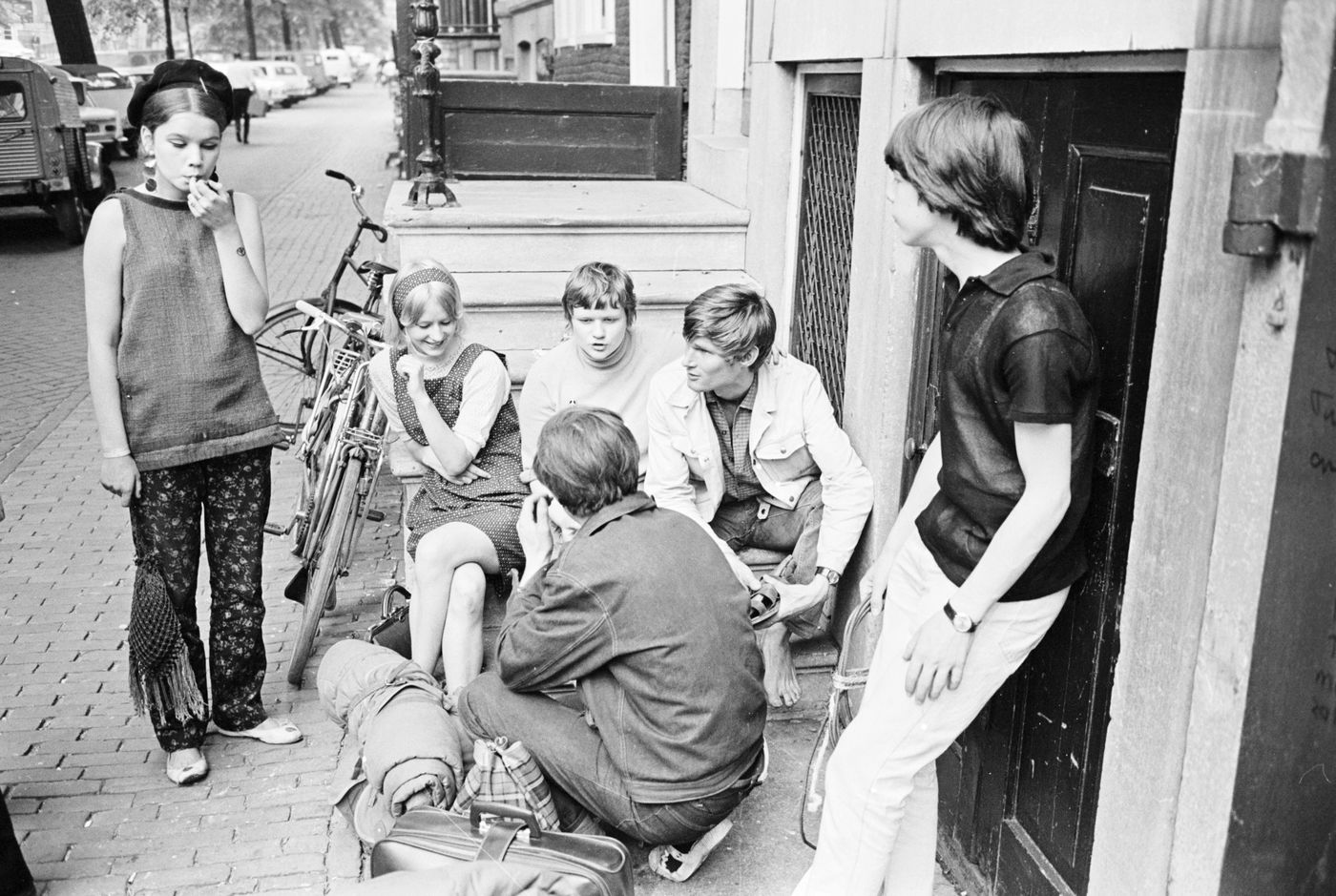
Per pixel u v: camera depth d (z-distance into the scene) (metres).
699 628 2.67
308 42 75.44
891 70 3.14
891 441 3.34
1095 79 2.31
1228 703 1.81
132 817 3.21
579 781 2.77
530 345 4.54
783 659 3.60
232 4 56.88
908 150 2.10
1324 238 1.60
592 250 4.62
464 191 5.23
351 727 3.07
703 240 4.70
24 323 9.74
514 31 14.66
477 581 3.44
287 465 6.35
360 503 4.18
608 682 2.76
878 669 2.41
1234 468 1.76
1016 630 2.24
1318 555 1.75
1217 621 1.82
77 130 13.61
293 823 3.19
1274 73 1.68
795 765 3.40
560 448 2.72
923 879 2.64
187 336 3.09
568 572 2.68
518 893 2.16
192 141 2.97
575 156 5.79
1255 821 1.85
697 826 2.75
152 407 3.08
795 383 3.47
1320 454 1.70
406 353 3.68
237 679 3.52
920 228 2.17
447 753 2.85
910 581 2.41
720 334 3.22
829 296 4.06
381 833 2.93
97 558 5.09
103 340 3.03
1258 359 1.70
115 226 3.00
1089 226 2.35
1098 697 2.35
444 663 3.52
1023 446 2.06
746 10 5.33
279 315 5.95
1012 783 2.72
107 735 3.66
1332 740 1.86
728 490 3.65
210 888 2.92
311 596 3.89
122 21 45.91
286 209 15.85
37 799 3.29
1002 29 2.49
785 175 4.36
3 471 6.20
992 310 2.08
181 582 3.27
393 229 4.47
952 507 2.28
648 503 2.79
